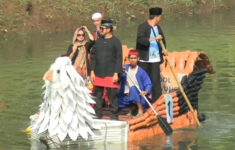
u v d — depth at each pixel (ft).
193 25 264.72
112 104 110.42
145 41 114.42
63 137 98.58
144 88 111.65
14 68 170.81
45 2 254.47
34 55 190.90
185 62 127.13
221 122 119.24
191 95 122.11
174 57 127.95
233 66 168.96
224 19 285.43
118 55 108.68
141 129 107.45
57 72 98.43
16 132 111.24
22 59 184.24
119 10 279.28
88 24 257.34
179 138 108.27
